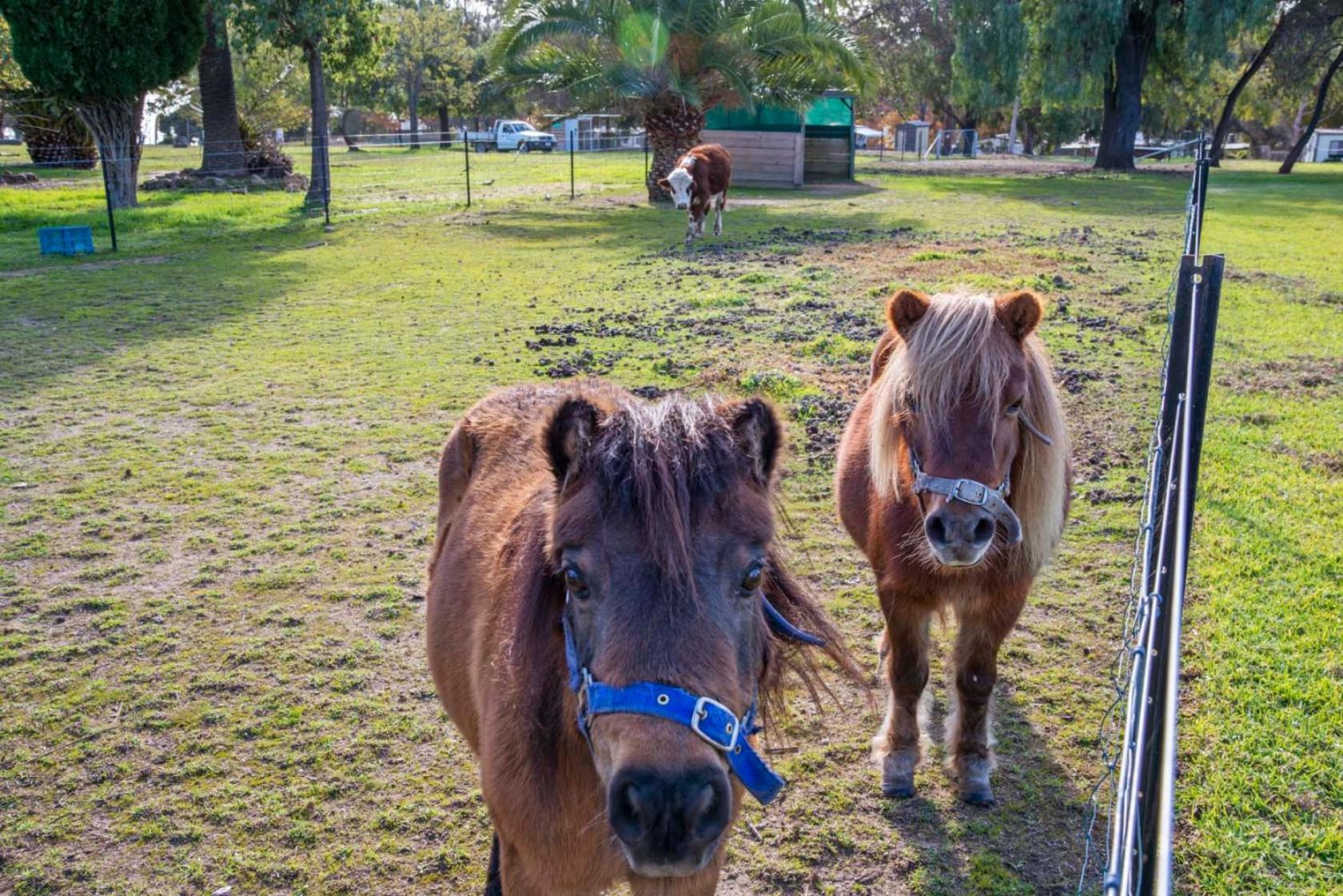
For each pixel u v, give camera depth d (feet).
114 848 12.65
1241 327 38.06
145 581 19.62
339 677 16.47
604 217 75.10
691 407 7.44
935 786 14.03
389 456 26.20
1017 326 11.76
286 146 222.07
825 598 19.06
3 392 31.53
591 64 80.94
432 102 248.32
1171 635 7.28
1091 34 113.60
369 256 57.62
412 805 13.47
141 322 40.91
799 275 47.50
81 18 73.87
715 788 6.40
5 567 20.11
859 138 239.09
